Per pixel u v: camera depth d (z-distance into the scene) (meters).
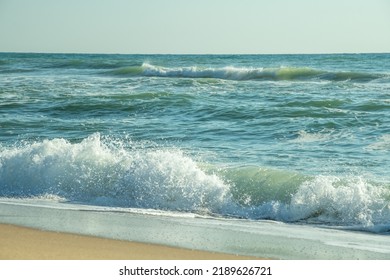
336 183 10.15
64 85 32.78
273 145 15.67
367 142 15.79
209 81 33.44
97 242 6.96
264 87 30.11
